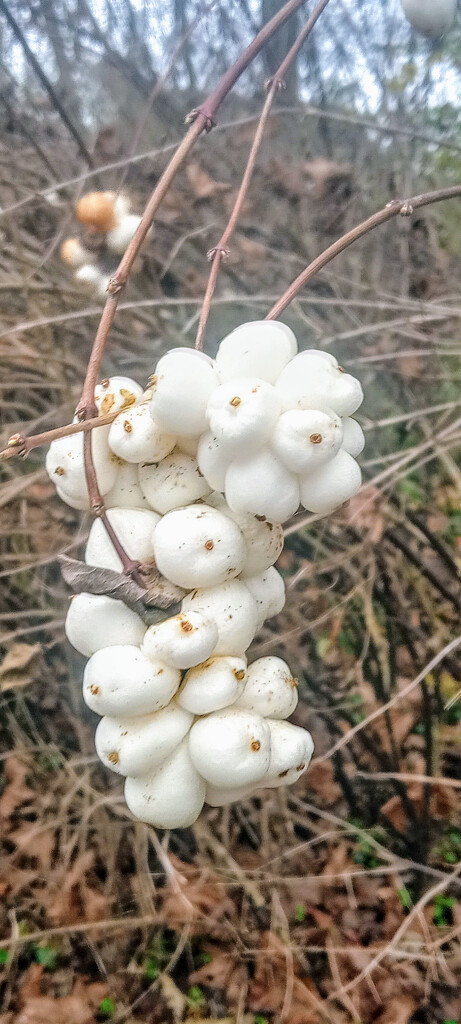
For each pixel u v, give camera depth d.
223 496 0.09
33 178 0.27
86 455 0.09
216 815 0.26
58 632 0.26
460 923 0.24
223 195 0.28
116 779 0.26
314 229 0.29
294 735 0.10
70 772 0.25
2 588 0.27
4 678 0.26
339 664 0.26
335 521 0.23
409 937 0.24
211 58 0.29
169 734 0.08
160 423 0.08
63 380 0.26
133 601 0.08
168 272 0.28
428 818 0.25
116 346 0.27
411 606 0.27
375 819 0.27
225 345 0.09
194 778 0.09
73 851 0.26
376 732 0.26
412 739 0.28
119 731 0.09
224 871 0.24
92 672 0.08
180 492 0.09
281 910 0.24
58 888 0.25
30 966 0.24
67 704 0.27
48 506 0.26
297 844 0.26
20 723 0.27
